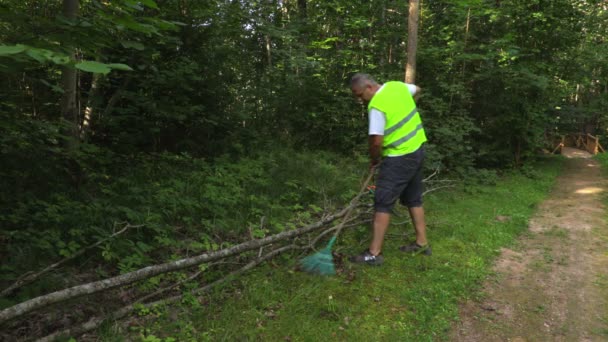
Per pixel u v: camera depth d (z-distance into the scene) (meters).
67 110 4.77
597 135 20.64
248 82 9.40
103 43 2.32
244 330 2.64
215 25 6.91
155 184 4.96
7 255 3.18
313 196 5.57
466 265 3.88
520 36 9.73
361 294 3.22
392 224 4.84
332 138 8.85
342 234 4.41
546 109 10.51
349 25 8.68
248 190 5.41
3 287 2.83
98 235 3.55
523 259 4.24
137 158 6.09
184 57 6.18
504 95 9.51
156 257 3.57
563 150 18.64
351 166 7.38
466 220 5.23
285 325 2.72
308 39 10.08
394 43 9.74
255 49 10.34
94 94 5.75
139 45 2.38
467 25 8.62
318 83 9.13
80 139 5.62
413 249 4.08
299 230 3.86
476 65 9.35
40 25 2.14
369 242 4.25
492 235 4.75
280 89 9.30
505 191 7.15
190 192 4.96
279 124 9.19
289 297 3.08
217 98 7.25
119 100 6.49
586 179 9.14
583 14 10.10
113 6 2.17
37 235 3.41
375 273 3.59
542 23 9.41
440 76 8.73
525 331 2.95
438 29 9.70
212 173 5.88
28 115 4.96
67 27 2.13
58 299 2.32
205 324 2.68
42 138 4.57
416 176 3.94
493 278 3.73
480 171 8.20
